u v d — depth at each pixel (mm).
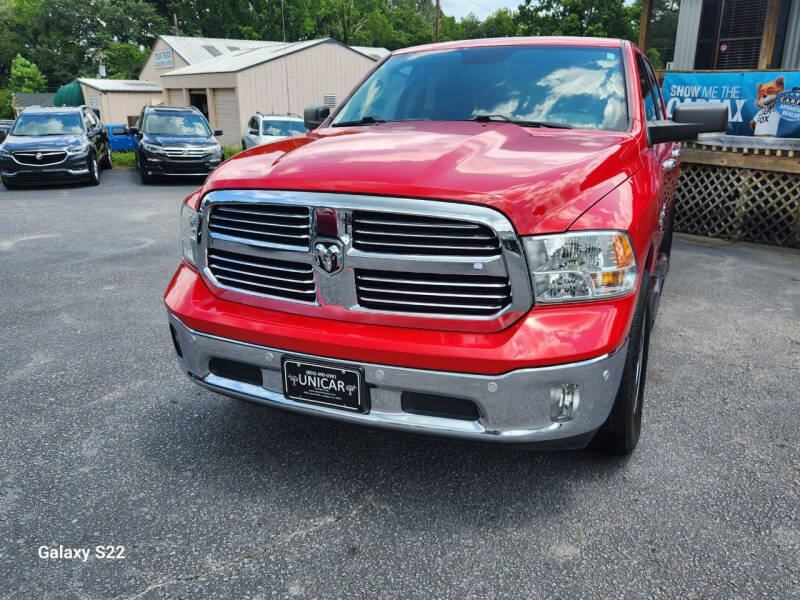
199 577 2203
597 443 2902
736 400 3625
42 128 14664
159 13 84750
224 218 2547
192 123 16094
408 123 3443
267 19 65812
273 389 2543
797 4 13211
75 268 6598
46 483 2748
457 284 2221
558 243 2207
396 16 82938
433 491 2721
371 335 2303
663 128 3293
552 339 2182
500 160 2473
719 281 6316
